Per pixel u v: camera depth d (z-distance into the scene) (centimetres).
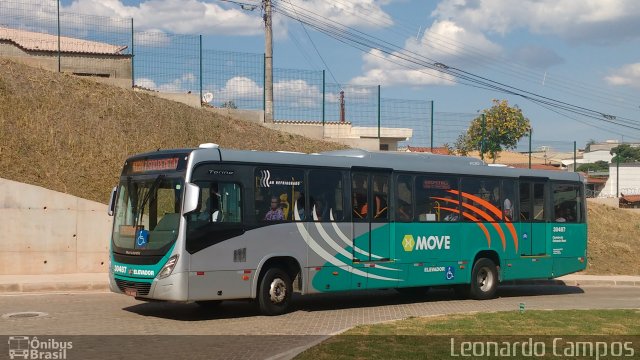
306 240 1527
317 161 1573
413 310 1619
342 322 1383
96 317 1380
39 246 2056
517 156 5575
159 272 1343
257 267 1443
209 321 1370
